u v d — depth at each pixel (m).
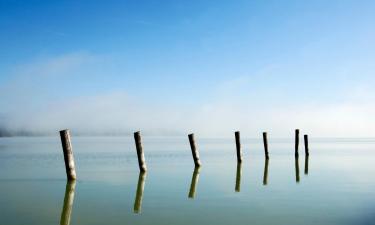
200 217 11.34
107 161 30.44
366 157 36.28
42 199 14.13
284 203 13.34
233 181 18.81
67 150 18.34
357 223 10.63
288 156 37.91
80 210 12.34
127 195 14.92
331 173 22.33
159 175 21.06
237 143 28.81
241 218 11.21
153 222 10.86
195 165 25.61
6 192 15.53
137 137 22.23
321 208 12.48
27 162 29.42
